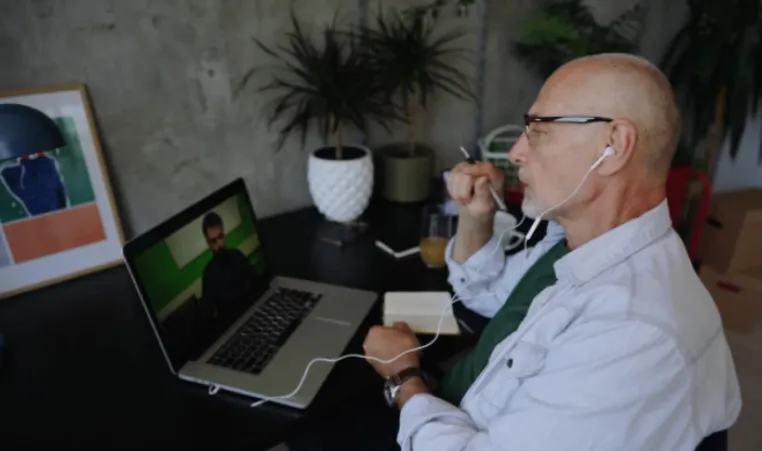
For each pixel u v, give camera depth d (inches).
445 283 52.9
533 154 34.5
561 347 31.2
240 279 47.8
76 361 41.5
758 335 96.0
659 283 30.6
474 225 49.7
